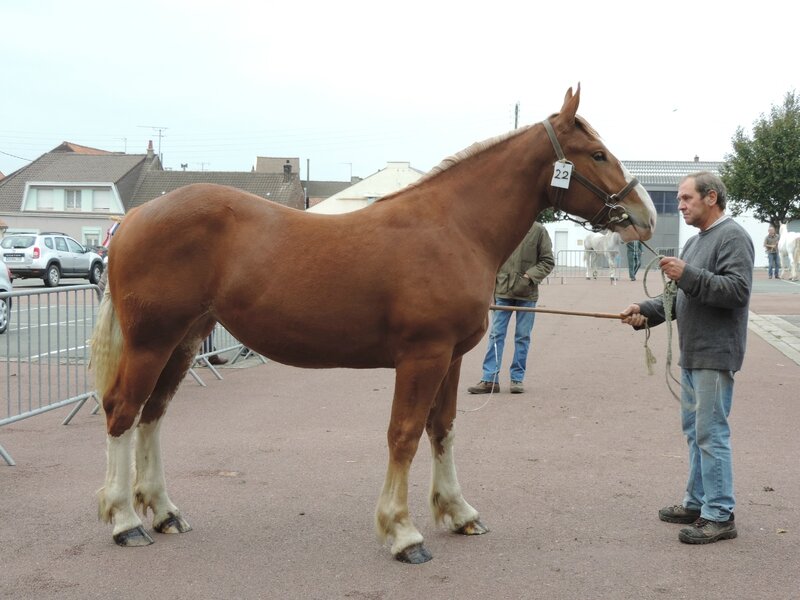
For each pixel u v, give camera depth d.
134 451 4.91
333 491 5.58
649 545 4.56
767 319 16.67
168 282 4.45
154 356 4.55
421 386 4.36
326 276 4.35
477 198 4.55
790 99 42.38
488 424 7.62
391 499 4.40
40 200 58.75
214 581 4.09
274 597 3.90
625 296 22.72
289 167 62.81
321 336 4.42
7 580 4.08
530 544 4.59
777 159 40.88
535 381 10.08
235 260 4.43
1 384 9.42
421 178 4.58
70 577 4.12
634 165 53.53
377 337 4.43
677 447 6.73
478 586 4.02
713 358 4.61
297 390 9.46
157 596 3.91
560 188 4.58
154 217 4.48
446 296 4.30
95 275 33.09
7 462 6.22
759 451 6.55
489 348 9.26
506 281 9.02
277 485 5.72
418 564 4.30
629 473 5.98
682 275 4.51
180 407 8.46
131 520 4.60
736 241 4.61
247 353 12.12
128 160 61.47
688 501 4.93
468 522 4.76
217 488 5.65
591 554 4.43
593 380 10.12
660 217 47.72
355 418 7.91
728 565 4.26
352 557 4.41
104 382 4.66
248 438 7.09
